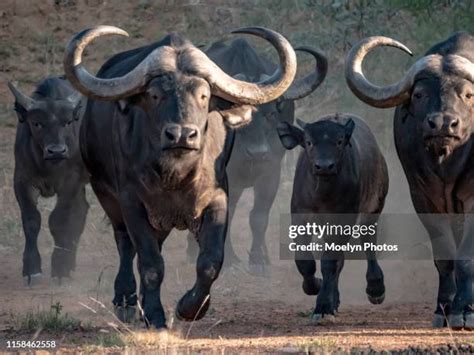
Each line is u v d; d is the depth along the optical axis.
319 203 42.97
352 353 33.47
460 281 39.03
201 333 38.22
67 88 52.62
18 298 46.94
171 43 37.50
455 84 38.81
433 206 41.22
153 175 37.72
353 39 64.19
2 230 59.06
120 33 38.12
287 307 44.19
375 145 46.25
